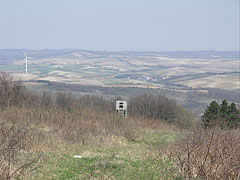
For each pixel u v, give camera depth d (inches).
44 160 471.2
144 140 887.7
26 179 365.4
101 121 960.9
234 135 468.1
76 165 470.0
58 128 768.9
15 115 847.7
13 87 1620.3
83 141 684.1
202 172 340.2
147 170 453.7
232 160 346.6
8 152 383.6
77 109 1107.9
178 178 391.9
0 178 320.8
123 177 417.7
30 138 569.0
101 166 468.8
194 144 441.7
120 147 711.1
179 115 1940.2
